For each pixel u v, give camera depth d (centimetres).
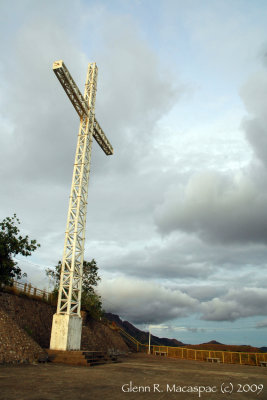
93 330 4262
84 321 4028
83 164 3055
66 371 1714
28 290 3120
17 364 1884
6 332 2048
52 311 3441
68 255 2742
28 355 2086
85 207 3025
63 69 2803
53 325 2472
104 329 4762
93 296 4659
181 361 3528
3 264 2452
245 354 3819
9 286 2752
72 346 2469
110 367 2145
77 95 3070
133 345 5312
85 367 2055
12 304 2719
